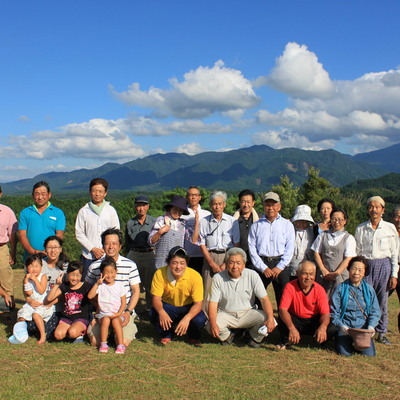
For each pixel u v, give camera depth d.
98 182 7.14
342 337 5.85
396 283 6.71
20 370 4.91
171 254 5.96
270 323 5.87
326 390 4.55
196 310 6.00
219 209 7.04
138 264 7.76
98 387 4.48
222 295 6.16
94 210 7.12
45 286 6.35
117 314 5.74
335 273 6.38
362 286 6.09
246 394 4.39
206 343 6.21
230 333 6.13
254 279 6.12
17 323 6.08
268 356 5.66
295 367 5.23
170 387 4.52
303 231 7.09
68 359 5.31
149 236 7.20
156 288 6.12
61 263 6.67
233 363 5.33
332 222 6.66
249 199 7.36
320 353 5.83
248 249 7.16
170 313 6.22
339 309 6.07
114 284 5.94
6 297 7.22
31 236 7.23
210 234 7.10
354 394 4.46
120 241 6.13
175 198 7.21
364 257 6.45
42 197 7.18
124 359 5.34
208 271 7.13
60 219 7.37
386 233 6.68
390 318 8.31
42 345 5.86
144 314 7.95
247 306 6.12
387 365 5.34
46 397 4.22
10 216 7.43
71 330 5.93
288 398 4.32
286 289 6.15
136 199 7.75
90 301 6.12
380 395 4.45
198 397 4.30
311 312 6.10
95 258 7.06
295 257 7.01
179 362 5.30
